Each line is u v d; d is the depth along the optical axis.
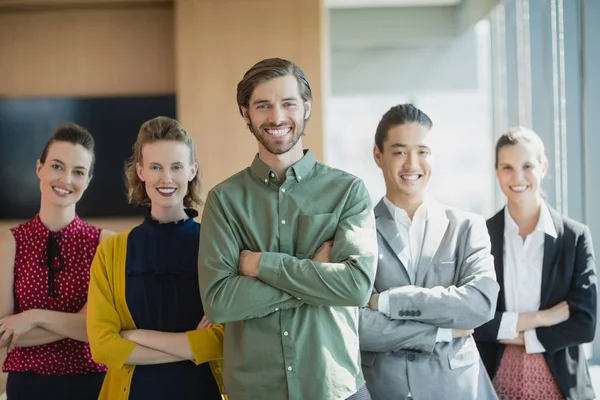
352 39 8.66
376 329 2.28
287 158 2.16
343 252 2.05
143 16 7.13
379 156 2.48
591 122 3.87
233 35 6.86
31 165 7.08
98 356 2.20
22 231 2.54
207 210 2.15
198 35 6.87
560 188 4.45
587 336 2.44
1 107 7.08
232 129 6.86
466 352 2.32
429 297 2.26
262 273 2.02
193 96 6.88
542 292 2.51
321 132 6.77
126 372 2.23
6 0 6.90
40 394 2.45
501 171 2.58
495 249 2.57
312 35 6.82
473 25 7.80
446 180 11.08
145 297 2.27
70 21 7.14
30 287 2.48
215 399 2.27
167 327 2.26
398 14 8.57
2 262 2.49
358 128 10.60
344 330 2.09
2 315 2.47
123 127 7.04
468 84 9.14
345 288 1.99
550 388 2.46
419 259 2.39
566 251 2.50
